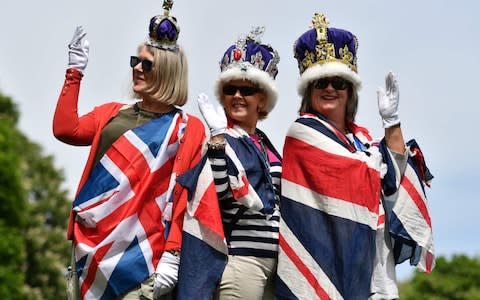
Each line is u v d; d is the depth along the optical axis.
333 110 21.53
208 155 20.02
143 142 20.05
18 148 96.12
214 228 19.70
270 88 21.31
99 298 19.48
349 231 20.59
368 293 20.59
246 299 20.11
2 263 72.38
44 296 89.88
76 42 20.09
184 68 20.44
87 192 19.89
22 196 77.50
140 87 20.30
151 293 19.56
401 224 21.45
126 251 19.56
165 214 19.83
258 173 20.67
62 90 19.94
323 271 20.42
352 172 20.86
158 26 20.27
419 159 21.81
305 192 20.81
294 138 21.16
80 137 20.00
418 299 120.62
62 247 93.44
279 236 20.61
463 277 121.62
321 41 21.62
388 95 21.56
